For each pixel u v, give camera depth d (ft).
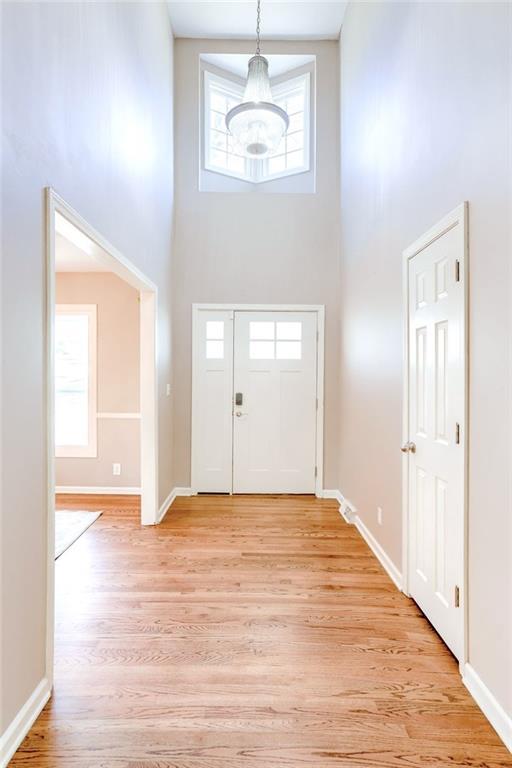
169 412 13.57
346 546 10.13
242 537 10.66
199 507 13.11
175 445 14.42
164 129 12.61
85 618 7.02
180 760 4.46
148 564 9.07
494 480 4.95
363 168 11.03
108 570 8.79
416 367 7.45
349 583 8.29
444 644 6.35
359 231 11.49
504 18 4.68
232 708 5.13
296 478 14.61
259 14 13.00
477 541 5.31
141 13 9.86
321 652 6.19
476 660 5.32
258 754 4.53
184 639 6.47
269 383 14.56
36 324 5.06
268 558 9.41
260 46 14.46
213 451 14.56
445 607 6.26
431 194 6.72
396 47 8.35
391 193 8.77
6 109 4.44
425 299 7.01
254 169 15.90
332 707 5.16
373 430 10.04
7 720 4.49
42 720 4.93
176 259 14.35
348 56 12.82
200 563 9.14
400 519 8.21
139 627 6.78
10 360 4.55
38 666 5.09
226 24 13.76
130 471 14.87
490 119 4.99
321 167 14.47
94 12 6.94
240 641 6.43
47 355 5.26
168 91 13.24
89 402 14.90
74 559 9.31
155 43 11.37
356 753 4.56
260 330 14.53
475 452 5.35
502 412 4.79
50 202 5.31
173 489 14.24
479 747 4.64
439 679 5.64
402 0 7.98
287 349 14.53
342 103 13.71
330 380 14.46
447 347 6.18
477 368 5.31
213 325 14.51
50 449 5.33
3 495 4.44
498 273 4.87
